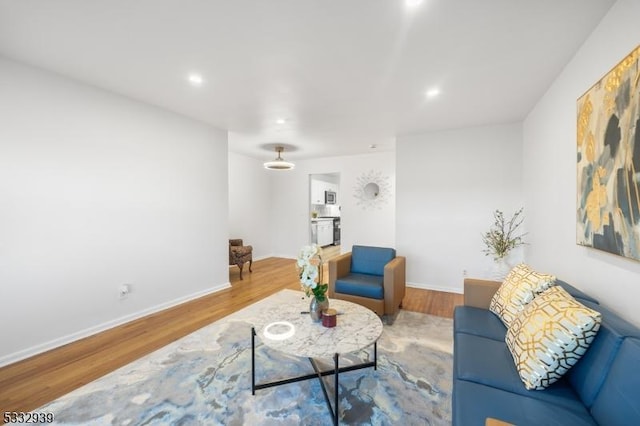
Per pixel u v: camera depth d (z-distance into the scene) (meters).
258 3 1.54
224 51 2.04
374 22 1.70
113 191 2.80
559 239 2.30
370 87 2.60
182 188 3.48
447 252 4.03
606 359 1.10
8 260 2.16
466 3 1.54
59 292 2.42
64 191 2.45
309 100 2.94
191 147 3.57
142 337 2.56
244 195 5.98
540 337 1.31
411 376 1.96
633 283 1.35
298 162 6.53
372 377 1.95
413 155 4.22
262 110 3.23
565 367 1.23
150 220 3.13
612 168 1.44
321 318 1.93
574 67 2.03
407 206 4.27
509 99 2.86
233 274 5.03
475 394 1.22
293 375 1.97
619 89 1.37
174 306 3.38
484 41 1.89
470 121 3.59
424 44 1.93
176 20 1.70
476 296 2.25
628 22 1.39
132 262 2.97
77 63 2.22
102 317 2.71
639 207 1.23
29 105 2.24
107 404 1.69
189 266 3.59
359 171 5.85
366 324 1.90
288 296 3.75
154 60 2.17
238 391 1.81
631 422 0.90
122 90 2.72
